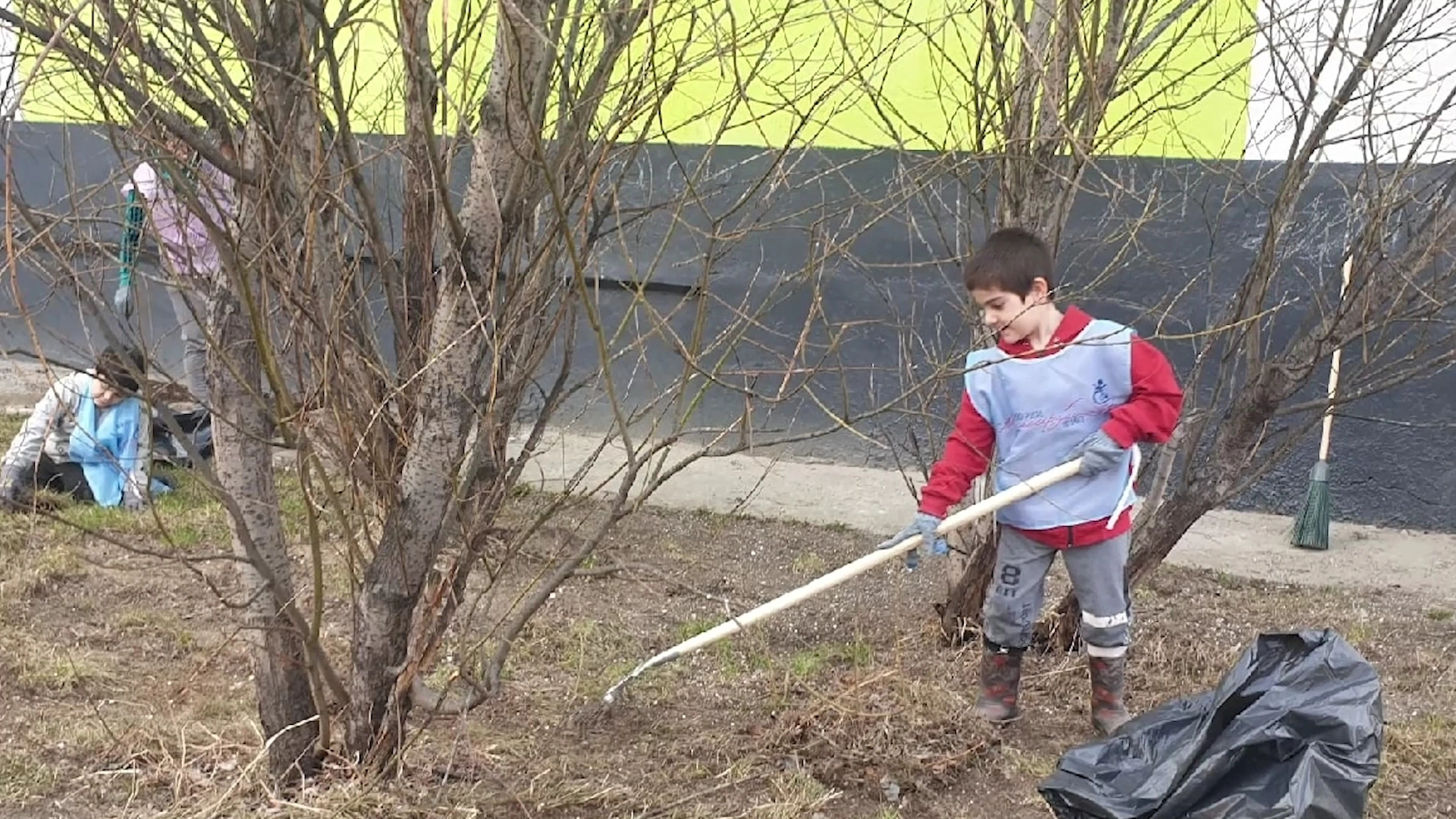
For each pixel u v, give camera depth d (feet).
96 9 8.15
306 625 9.09
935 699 11.93
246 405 9.28
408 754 10.90
